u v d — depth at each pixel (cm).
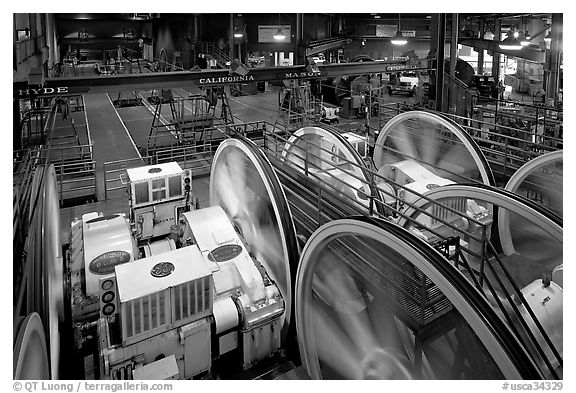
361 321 905
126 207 1363
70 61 4091
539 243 1230
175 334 711
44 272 691
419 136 1944
